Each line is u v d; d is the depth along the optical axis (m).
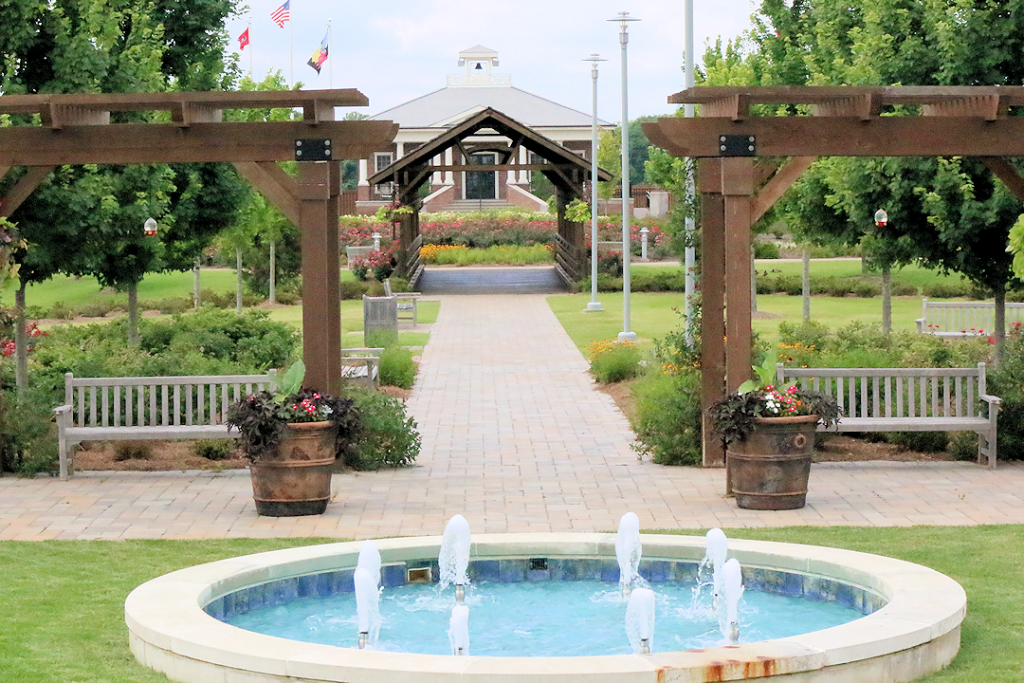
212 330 19.03
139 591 6.49
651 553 7.54
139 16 15.29
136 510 9.84
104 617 6.78
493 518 9.46
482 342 24.62
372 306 24.50
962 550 8.21
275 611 6.94
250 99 10.33
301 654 5.34
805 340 17.39
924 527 8.98
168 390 12.62
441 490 10.62
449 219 51.91
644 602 5.85
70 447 11.31
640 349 20.50
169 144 10.60
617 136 60.47
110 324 20.84
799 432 9.58
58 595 7.26
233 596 6.86
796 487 9.65
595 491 10.52
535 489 10.64
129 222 14.40
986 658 5.92
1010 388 11.59
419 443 12.03
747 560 7.30
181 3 18.56
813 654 5.27
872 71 14.04
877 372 11.57
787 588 7.18
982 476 11.02
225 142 10.61
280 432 9.42
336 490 10.59
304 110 10.62
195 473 11.59
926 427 11.30
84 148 10.57
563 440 13.50
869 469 11.44
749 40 23.95
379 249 44.53
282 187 10.77
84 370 13.26
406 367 18.50
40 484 10.98
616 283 37.31
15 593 7.29
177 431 11.15
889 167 13.55
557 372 19.98
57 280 42.38
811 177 18.12
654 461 11.93
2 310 11.54
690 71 16.55
